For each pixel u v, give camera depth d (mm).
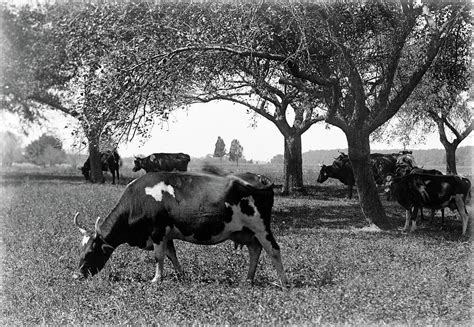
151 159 35750
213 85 19562
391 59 17094
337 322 5957
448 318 6117
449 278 8094
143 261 10500
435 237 15211
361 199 17938
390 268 9156
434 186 16984
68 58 14656
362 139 17422
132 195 9516
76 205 19188
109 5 14172
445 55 19812
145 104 13773
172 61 14328
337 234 15070
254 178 8945
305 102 23281
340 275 8461
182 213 9109
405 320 5965
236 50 15031
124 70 13375
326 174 31344
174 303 7113
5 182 30984
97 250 9492
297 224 18141
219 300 7176
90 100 13445
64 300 7711
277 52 16109
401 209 23797
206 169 9781
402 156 29875
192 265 9938
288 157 30484
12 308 7504
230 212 8875
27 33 14727
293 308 6445
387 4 16562
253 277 8945
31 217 16203
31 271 9531
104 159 36531
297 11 14164
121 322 6391
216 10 14500
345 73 16453
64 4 14703
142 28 14242
